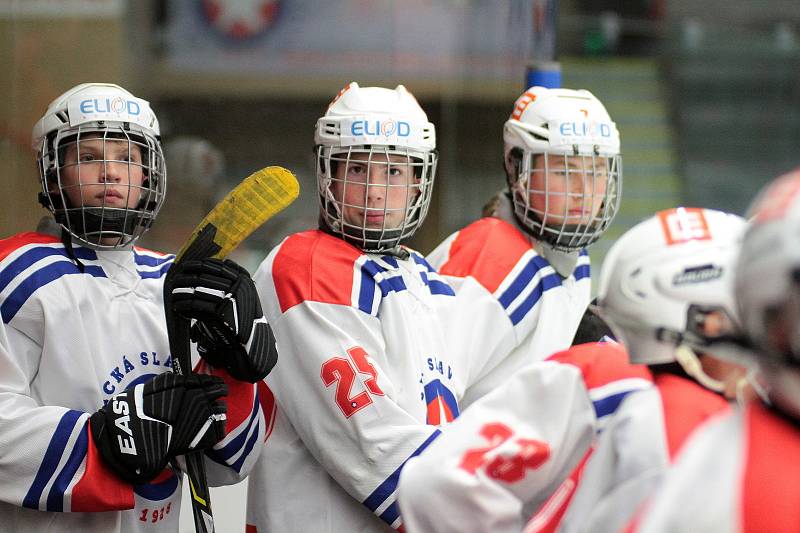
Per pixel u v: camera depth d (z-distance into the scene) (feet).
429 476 20.33
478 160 55.21
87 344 27.27
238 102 57.26
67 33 49.52
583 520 18.74
